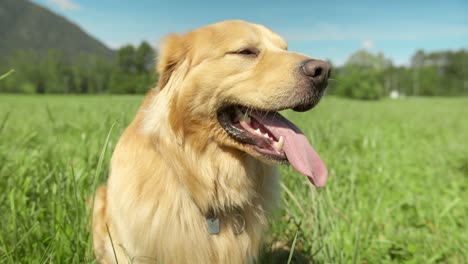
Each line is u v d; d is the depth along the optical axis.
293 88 0.64
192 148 0.66
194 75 0.66
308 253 0.78
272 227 0.82
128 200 0.64
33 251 0.67
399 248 0.85
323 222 0.78
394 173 1.31
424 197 1.08
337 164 1.14
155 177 0.64
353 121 3.13
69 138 1.53
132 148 0.66
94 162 0.90
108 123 1.00
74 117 2.90
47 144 1.16
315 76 0.64
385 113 5.15
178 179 0.65
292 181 0.93
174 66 0.70
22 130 1.89
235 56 0.67
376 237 0.87
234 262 0.68
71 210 0.75
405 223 0.96
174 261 0.64
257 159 0.70
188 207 0.66
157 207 0.64
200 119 0.66
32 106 5.15
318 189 0.85
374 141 1.57
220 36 0.68
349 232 0.83
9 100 8.07
